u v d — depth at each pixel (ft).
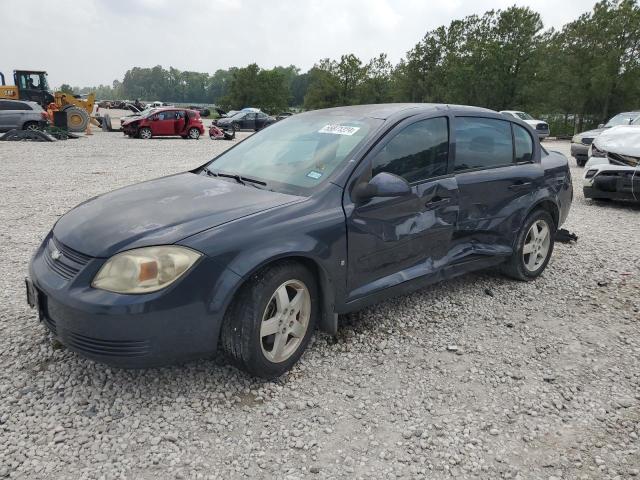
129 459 8.03
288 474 7.87
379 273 11.74
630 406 9.95
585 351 12.09
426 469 8.11
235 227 9.42
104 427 8.72
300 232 9.98
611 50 134.21
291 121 14.30
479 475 8.03
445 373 10.89
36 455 8.01
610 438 9.00
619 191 27.81
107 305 8.41
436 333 12.68
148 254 8.71
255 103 259.39
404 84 210.18
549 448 8.71
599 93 135.13
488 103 154.51
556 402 9.97
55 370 10.29
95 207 10.80
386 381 10.51
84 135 83.15
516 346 12.22
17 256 17.35
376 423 9.17
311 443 8.56
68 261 9.24
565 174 17.12
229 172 12.70
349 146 11.66
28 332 11.80
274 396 9.80
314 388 10.12
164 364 8.92
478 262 14.37
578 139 46.78
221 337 9.69
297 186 11.18
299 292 10.37
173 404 9.37
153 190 11.50
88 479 7.59
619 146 27.99
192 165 44.78
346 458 8.25
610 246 20.83
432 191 12.59
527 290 15.74
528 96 148.25
